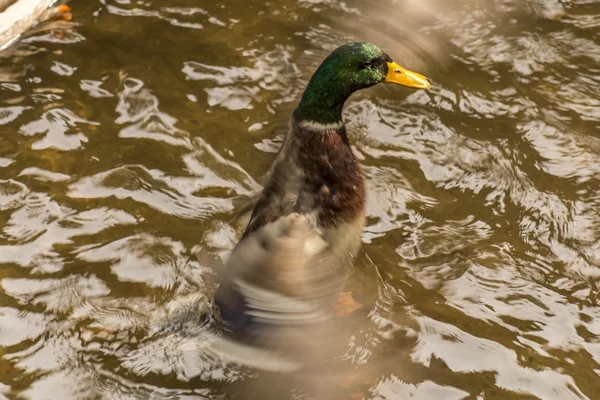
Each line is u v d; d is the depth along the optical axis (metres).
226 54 13.20
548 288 9.92
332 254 9.20
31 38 13.20
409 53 13.45
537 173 11.52
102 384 8.61
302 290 8.62
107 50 13.10
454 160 11.67
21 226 10.33
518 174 11.49
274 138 11.79
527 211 10.97
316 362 8.75
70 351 8.94
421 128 12.16
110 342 9.03
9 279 9.68
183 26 13.68
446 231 10.66
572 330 9.41
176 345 8.95
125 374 8.70
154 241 10.27
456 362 8.98
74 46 13.12
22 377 8.63
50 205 10.62
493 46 13.71
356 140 11.91
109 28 13.52
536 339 9.29
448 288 9.88
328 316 8.89
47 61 12.82
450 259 10.26
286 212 9.20
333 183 9.47
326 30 13.83
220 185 11.09
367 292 9.72
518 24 14.16
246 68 12.97
